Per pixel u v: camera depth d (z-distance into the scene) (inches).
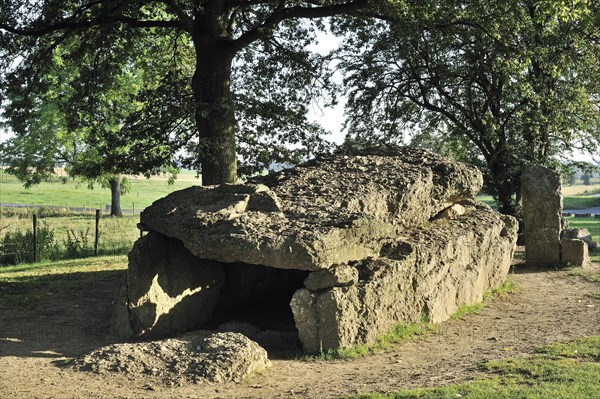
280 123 890.7
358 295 429.4
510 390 305.7
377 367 386.9
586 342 414.6
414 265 478.9
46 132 2030.0
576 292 653.3
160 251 483.2
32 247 909.8
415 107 1248.2
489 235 606.2
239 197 482.3
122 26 900.6
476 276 573.9
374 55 1159.6
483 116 1115.3
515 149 1137.4
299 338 426.0
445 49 1069.8
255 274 575.8
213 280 511.2
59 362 393.4
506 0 836.0
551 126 1131.9
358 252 448.1
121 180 2058.3
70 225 1305.4
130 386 350.3
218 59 812.0
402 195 518.3
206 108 787.4
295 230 430.9
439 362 390.6
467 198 635.5
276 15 809.5
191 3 846.5
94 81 948.6
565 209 2659.9
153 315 467.2
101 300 589.6
